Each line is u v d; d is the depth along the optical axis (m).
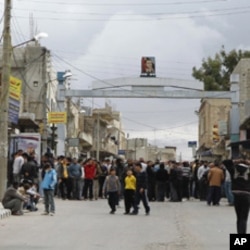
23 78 50.06
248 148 33.00
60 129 49.69
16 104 32.75
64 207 27.56
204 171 33.91
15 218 22.08
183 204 30.80
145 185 24.11
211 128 71.19
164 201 33.25
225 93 50.22
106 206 28.39
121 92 48.59
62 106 48.91
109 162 35.72
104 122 92.88
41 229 18.64
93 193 33.50
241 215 14.62
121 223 20.59
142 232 17.97
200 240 16.16
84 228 18.97
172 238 16.55
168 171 33.72
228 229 18.92
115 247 14.76
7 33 25.25
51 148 45.81
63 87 48.94
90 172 33.41
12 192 23.28
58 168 32.94
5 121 25.03
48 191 23.73
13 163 27.86
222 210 26.59
